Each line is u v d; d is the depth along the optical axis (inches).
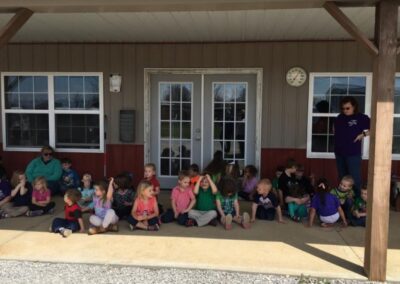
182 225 185.3
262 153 249.1
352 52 238.8
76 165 259.1
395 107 240.7
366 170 241.1
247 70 245.1
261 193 194.9
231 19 188.5
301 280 127.9
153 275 132.2
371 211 129.2
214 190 185.9
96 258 144.3
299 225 186.4
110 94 255.6
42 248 154.5
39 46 256.5
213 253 149.8
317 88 244.8
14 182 227.8
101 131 257.9
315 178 245.9
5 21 188.2
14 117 262.5
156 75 255.4
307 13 177.0
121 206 194.2
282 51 242.4
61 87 259.0
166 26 203.8
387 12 124.1
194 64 248.1
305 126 245.3
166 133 258.4
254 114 252.2
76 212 174.9
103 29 211.9
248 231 177.0
